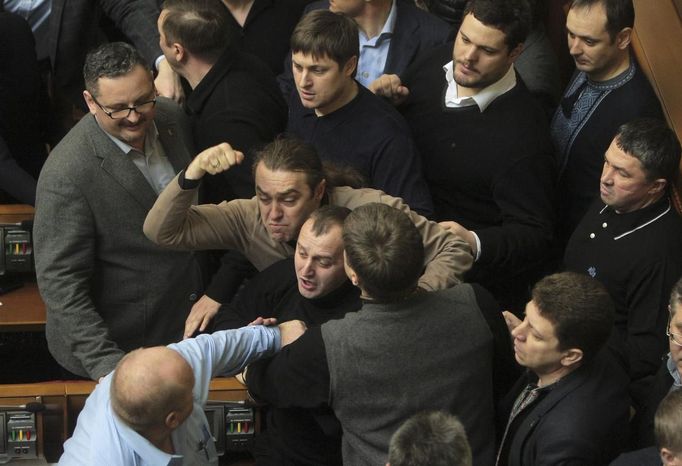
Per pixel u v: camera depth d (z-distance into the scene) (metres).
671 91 6.14
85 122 5.31
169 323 5.66
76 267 5.30
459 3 7.18
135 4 7.03
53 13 6.96
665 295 5.11
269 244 5.02
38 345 6.82
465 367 4.27
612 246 5.27
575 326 4.20
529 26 5.57
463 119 5.79
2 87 6.42
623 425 4.32
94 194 5.27
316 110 5.69
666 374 4.66
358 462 4.31
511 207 5.71
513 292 6.01
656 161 5.01
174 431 4.37
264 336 4.50
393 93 6.00
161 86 6.35
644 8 6.67
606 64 5.73
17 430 5.25
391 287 4.10
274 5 7.00
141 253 5.49
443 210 5.95
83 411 4.45
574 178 5.97
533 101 5.84
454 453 3.45
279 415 4.58
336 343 4.18
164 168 5.49
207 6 5.74
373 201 4.89
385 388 4.20
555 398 4.31
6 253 6.23
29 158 6.79
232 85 5.71
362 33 6.64
